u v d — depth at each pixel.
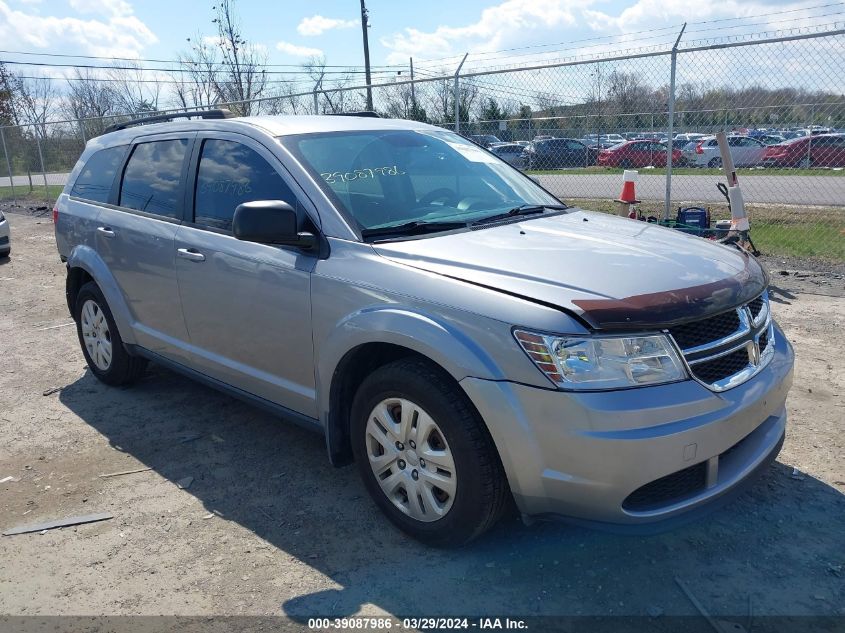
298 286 3.48
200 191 4.23
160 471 4.06
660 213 11.32
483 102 11.29
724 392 2.80
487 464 2.87
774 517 3.36
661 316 2.69
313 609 2.85
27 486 3.94
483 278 2.93
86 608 2.91
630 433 2.59
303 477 3.93
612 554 3.12
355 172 3.78
